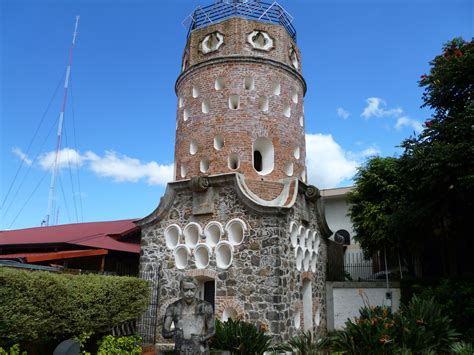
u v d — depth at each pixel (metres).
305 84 22.97
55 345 12.66
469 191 16.86
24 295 10.41
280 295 16.03
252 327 13.24
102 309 13.12
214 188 18.47
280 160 19.83
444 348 12.83
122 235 22.66
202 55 21.16
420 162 17.84
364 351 11.64
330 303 21.36
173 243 19.05
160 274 18.75
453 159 16.47
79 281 12.62
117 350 13.30
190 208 18.83
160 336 17.92
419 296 19.00
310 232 20.30
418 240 21.44
